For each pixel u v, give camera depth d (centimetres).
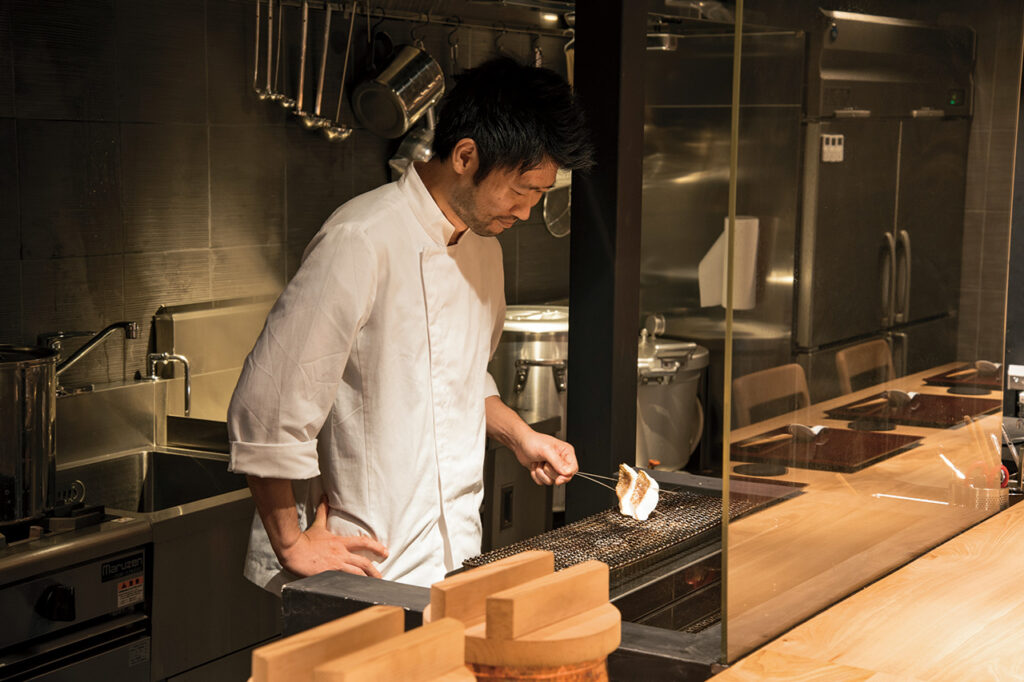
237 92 301
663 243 459
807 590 120
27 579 202
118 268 277
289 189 319
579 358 191
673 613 124
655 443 357
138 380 284
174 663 235
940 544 149
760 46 104
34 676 204
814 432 120
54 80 258
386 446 152
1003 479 172
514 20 375
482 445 167
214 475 271
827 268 120
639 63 185
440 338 157
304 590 104
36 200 257
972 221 156
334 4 313
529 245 403
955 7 146
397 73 321
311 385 145
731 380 102
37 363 209
